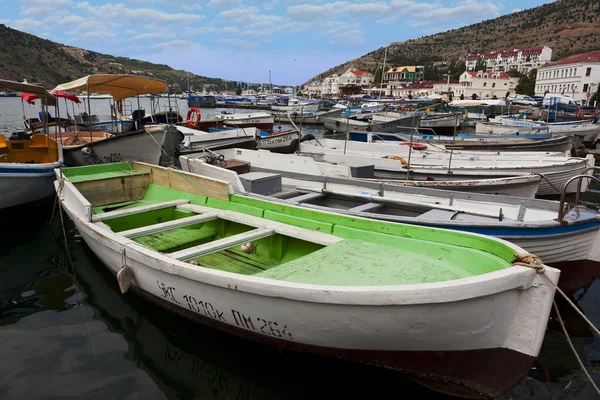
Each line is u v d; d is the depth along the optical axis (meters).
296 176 9.09
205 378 4.28
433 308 3.29
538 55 110.56
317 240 5.05
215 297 4.12
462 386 3.75
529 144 16.58
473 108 40.34
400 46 196.50
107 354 4.64
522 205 6.00
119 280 4.79
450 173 11.12
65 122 16.89
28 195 8.84
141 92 14.73
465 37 191.50
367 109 40.50
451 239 4.44
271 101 63.00
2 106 47.66
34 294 6.01
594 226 5.82
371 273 4.14
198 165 8.74
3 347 4.73
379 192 7.77
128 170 8.20
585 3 172.38
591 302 6.28
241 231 6.13
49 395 3.98
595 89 59.81
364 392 4.11
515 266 3.43
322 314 3.53
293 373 4.37
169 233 6.50
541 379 4.51
